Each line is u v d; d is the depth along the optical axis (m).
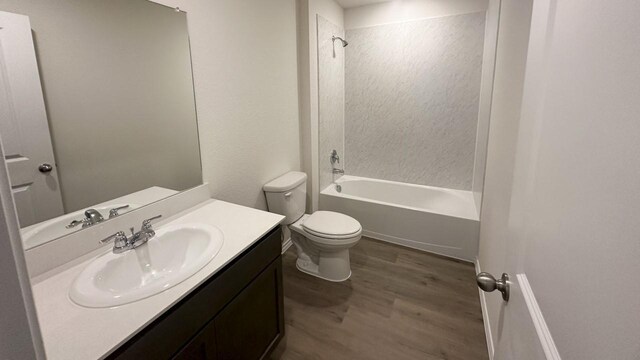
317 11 2.59
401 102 3.11
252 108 2.04
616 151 0.33
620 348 0.30
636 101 0.30
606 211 0.34
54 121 1.03
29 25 0.95
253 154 2.10
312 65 2.60
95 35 1.13
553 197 0.50
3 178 0.26
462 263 2.46
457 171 3.02
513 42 1.40
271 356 1.58
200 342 1.01
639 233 0.28
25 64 0.95
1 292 0.26
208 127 1.69
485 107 2.38
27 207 0.99
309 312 1.90
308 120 2.67
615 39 0.34
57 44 1.02
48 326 0.78
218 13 1.67
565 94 0.47
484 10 2.59
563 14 0.50
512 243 0.75
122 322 0.80
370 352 1.61
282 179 2.37
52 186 1.05
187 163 1.58
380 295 2.06
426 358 1.57
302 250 2.41
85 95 1.11
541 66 0.60
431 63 2.89
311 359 1.57
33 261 0.99
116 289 1.06
